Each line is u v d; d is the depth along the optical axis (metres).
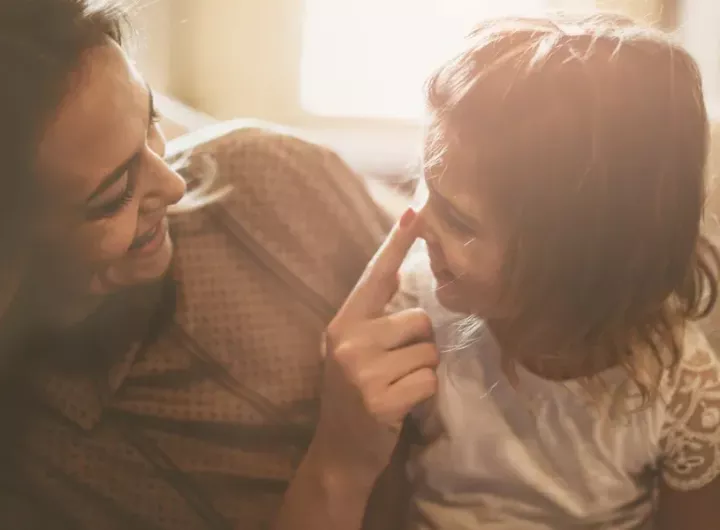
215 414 0.65
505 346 0.66
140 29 0.74
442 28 0.79
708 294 0.66
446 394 0.69
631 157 0.56
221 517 0.65
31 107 0.49
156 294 0.65
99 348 0.62
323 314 0.69
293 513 0.63
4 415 0.60
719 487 0.67
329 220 0.71
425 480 0.73
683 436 0.67
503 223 0.58
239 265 0.67
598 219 0.57
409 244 0.63
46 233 0.53
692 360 0.66
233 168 0.70
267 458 0.66
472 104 0.58
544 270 0.58
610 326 0.61
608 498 0.69
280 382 0.67
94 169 0.52
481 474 0.70
